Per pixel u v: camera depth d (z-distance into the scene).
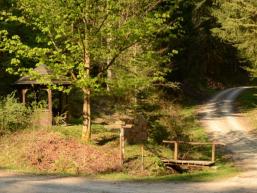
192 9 51.53
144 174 22.58
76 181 19.47
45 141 25.08
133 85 27.23
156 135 30.88
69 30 25.05
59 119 31.89
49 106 30.03
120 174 21.91
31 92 34.50
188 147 31.83
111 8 24.12
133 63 27.23
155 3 26.38
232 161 28.78
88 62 25.81
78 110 39.22
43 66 29.62
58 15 24.03
